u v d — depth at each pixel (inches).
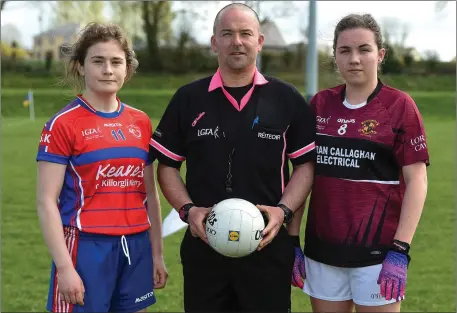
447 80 1210.0
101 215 122.3
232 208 120.5
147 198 135.4
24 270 230.7
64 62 134.3
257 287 130.7
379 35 129.3
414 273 227.0
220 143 128.0
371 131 127.1
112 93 124.3
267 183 130.0
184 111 131.8
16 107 1093.8
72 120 120.2
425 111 1022.4
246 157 127.8
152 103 1070.4
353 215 128.6
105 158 121.0
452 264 238.7
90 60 122.5
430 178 446.6
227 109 129.3
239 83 130.1
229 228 119.2
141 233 128.6
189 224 126.6
